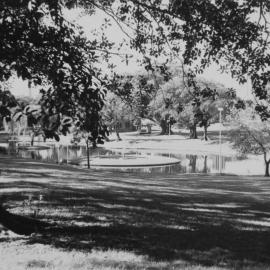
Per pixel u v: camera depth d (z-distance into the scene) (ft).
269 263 26.71
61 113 21.18
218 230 36.06
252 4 28.17
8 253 25.59
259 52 30.09
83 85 21.81
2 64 23.04
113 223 35.63
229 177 118.73
